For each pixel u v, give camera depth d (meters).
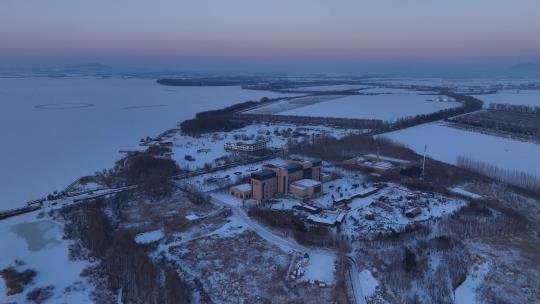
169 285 60.56
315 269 69.31
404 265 69.44
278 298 61.03
